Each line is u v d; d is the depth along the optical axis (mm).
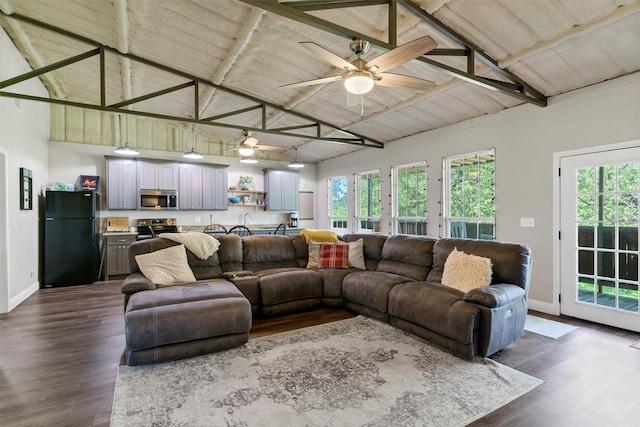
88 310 4070
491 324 2619
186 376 2428
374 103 4859
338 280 4129
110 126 6508
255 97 5223
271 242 4543
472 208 4984
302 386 2289
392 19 2711
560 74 3510
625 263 3406
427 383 2328
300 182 8734
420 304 3045
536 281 4090
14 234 4332
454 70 3115
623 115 3383
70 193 5496
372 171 6961
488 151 4688
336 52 3748
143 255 3561
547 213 3996
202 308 2762
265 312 3738
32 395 2189
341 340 3094
